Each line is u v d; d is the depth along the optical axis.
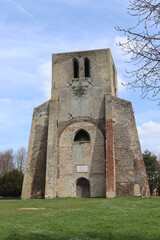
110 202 20.66
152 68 7.78
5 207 18.75
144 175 28.16
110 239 8.75
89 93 32.59
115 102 30.84
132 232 9.71
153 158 56.22
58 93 33.47
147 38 7.54
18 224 10.98
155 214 14.05
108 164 27.42
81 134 32.12
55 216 13.10
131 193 27.84
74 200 24.67
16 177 39.78
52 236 9.07
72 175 29.98
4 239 8.66
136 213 14.38
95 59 33.84
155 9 7.37
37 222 11.45
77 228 10.30
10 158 68.81
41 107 32.88
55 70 34.56
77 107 32.34
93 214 13.84
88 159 30.16
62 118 32.34
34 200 25.73
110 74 33.03
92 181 29.38
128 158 28.86
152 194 55.44
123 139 29.53
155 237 9.02
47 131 31.67
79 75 33.69
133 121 29.97
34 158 31.14
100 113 31.47
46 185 28.03
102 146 30.27
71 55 34.66
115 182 28.28
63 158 30.73
